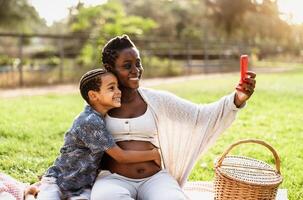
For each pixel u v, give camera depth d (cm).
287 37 4541
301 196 474
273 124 846
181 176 400
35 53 2469
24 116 879
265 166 389
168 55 2744
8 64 1925
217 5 4119
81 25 2414
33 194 376
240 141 380
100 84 354
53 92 1411
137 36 2333
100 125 354
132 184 354
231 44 2883
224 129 384
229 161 395
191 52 2694
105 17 2408
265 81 1716
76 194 363
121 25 2242
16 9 3250
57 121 837
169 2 4012
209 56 2939
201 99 1188
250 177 365
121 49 360
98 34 2086
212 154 633
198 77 2092
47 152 624
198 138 387
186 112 381
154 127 370
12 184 385
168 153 394
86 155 363
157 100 375
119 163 358
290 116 924
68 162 368
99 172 370
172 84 1658
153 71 2130
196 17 4081
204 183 455
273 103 1093
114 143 354
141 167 358
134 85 361
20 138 700
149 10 3775
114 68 361
